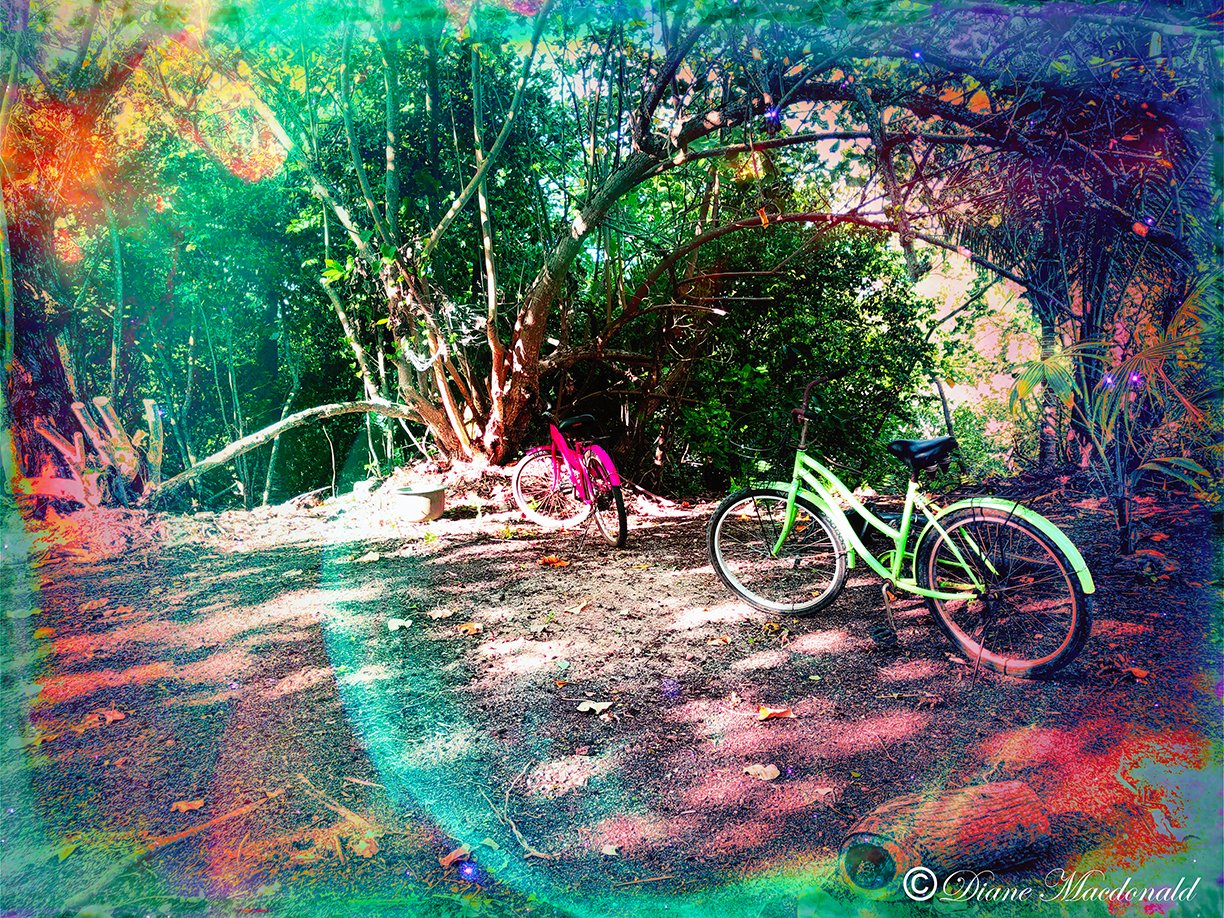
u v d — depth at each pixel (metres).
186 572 5.36
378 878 2.10
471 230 9.17
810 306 10.30
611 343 9.36
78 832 2.31
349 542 6.22
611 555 5.64
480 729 2.92
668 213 9.41
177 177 10.27
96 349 10.61
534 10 7.10
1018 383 4.93
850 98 5.80
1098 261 5.27
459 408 9.05
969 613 3.68
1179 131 4.66
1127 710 2.82
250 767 2.68
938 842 2.04
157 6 6.76
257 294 11.88
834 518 4.02
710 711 3.01
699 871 2.10
